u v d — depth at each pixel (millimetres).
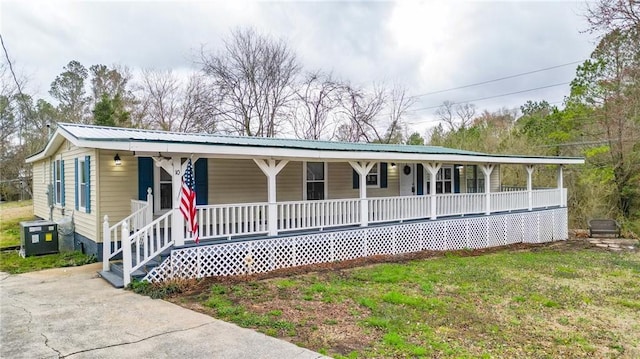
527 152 25297
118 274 7957
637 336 5359
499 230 14609
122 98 29016
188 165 7988
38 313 5816
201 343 4699
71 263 9266
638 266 10750
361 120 31156
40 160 15445
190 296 6809
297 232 9930
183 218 8016
